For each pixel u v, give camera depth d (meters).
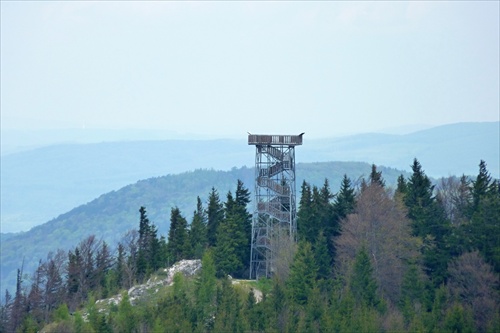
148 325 167.75
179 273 183.62
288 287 180.75
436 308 168.88
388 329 163.00
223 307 170.50
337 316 165.00
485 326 166.25
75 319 172.12
